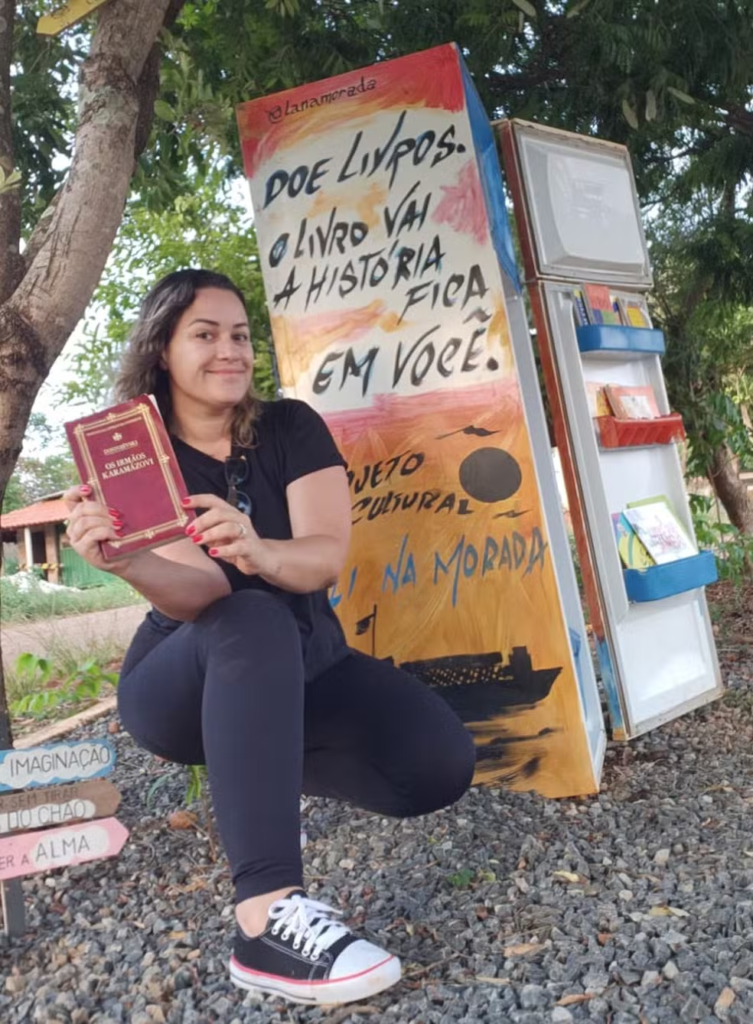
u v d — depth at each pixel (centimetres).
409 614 333
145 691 228
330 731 237
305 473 243
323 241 340
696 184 671
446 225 325
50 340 246
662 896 238
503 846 280
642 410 407
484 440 323
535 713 322
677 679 409
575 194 390
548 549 318
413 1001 195
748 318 863
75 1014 201
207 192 696
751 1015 182
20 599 1468
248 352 243
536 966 207
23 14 424
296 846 200
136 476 206
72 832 240
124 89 262
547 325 369
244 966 197
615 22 470
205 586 216
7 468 245
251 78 482
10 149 266
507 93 532
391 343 333
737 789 325
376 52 506
